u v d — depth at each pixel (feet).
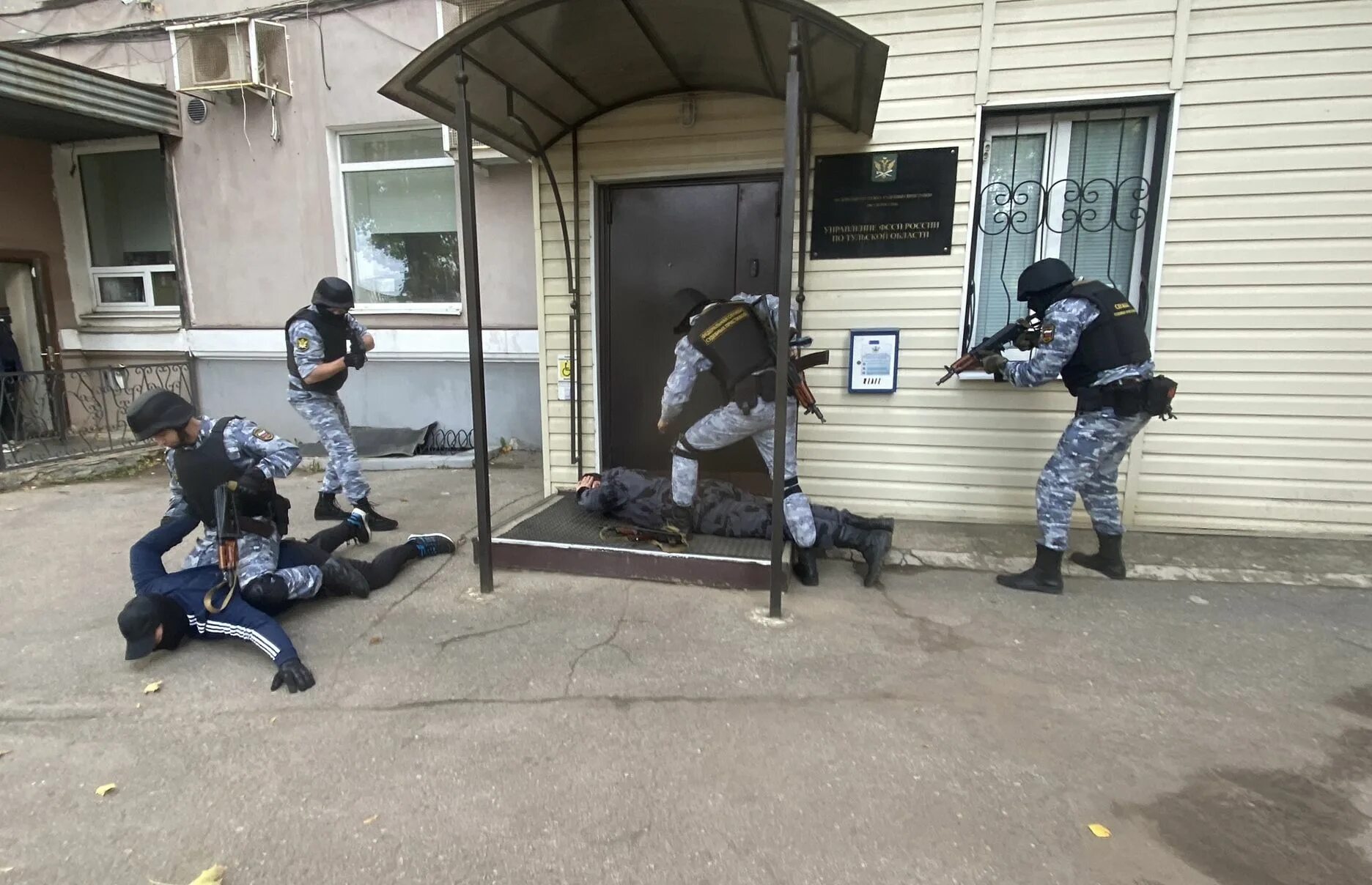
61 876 6.57
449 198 24.32
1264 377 14.47
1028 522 15.76
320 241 24.88
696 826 7.14
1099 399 12.05
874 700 9.35
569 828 7.12
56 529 16.65
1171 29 13.85
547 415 18.22
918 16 14.73
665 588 12.75
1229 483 14.92
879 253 15.57
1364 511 14.51
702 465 17.35
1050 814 7.30
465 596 12.43
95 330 27.20
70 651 10.72
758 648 10.64
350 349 16.19
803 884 6.42
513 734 8.64
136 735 8.71
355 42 23.43
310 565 11.76
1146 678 9.86
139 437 10.04
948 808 7.39
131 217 27.27
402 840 6.98
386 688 9.64
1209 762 8.13
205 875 6.51
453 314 24.23
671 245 17.08
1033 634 11.11
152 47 25.14
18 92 20.53
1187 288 14.49
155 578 10.66
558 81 14.25
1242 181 13.99
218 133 24.93
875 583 12.92
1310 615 11.74
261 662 10.32
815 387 16.24
